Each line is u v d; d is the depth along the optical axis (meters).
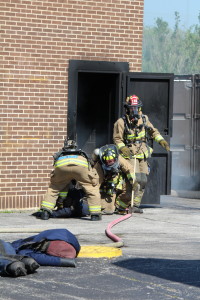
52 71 22.38
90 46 22.88
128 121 21.55
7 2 21.77
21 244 14.16
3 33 21.75
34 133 22.17
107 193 21.45
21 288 12.12
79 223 19.84
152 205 24.48
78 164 20.11
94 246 15.58
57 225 19.31
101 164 21.05
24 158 22.05
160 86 23.33
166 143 21.80
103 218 20.94
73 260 13.71
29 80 22.09
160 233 18.38
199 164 28.25
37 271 13.36
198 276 13.03
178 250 15.82
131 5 23.38
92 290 12.02
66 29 22.53
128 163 21.30
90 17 22.83
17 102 21.94
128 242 16.86
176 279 12.79
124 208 21.78
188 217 21.62
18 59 21.94
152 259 14.52
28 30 22.05
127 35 23.36
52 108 22.42
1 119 21.75
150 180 23.14
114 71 23.17
